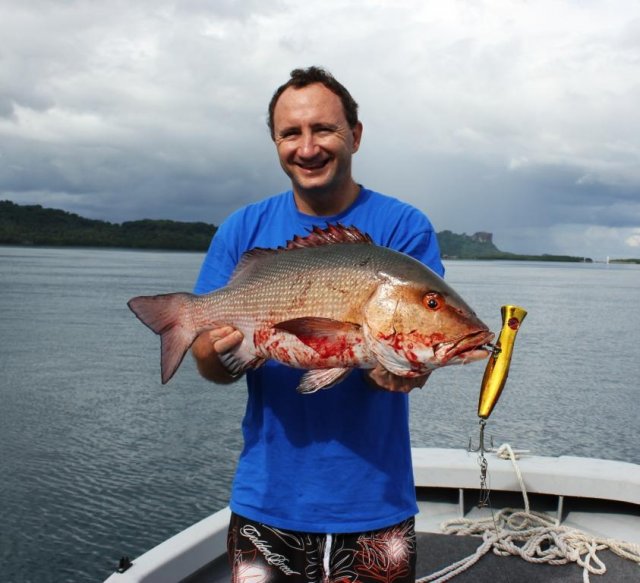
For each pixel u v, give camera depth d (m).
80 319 35.38
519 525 4.64
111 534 9.07
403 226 2.92
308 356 2.59
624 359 25.28
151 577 3.50
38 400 16.73
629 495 4.53
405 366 2.52
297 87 2.77
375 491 2.71
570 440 14.23
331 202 2.93
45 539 8.84
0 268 91.56
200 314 2.92
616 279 131.50
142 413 15.71
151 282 67.44
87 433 13.90
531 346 28.69
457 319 2.47
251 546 2.78
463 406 16.98
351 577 2.70
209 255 3.17
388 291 2.51
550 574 4.09
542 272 171.88
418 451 5.13
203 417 15.42
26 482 10.92
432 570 4.13
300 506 2.71
